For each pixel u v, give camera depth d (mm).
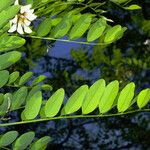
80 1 864
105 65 2346
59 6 857
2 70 681
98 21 787
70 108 679
